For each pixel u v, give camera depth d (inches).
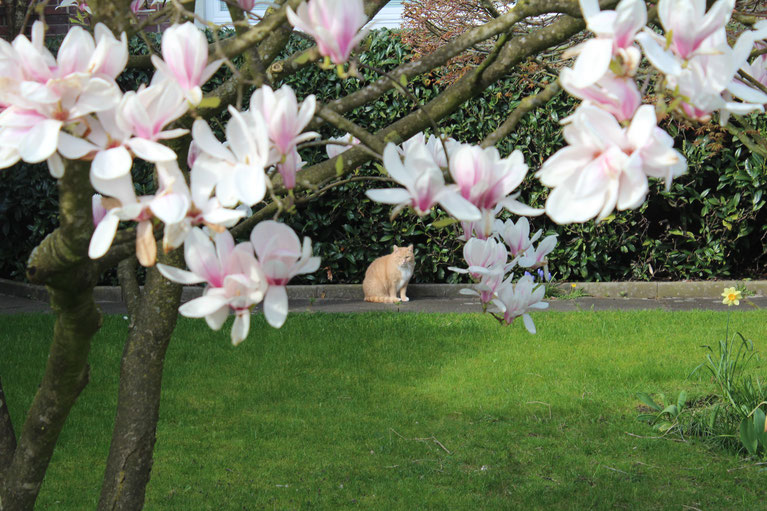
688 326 285.0
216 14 388.8
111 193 39.0
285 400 214.7
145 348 86.1
